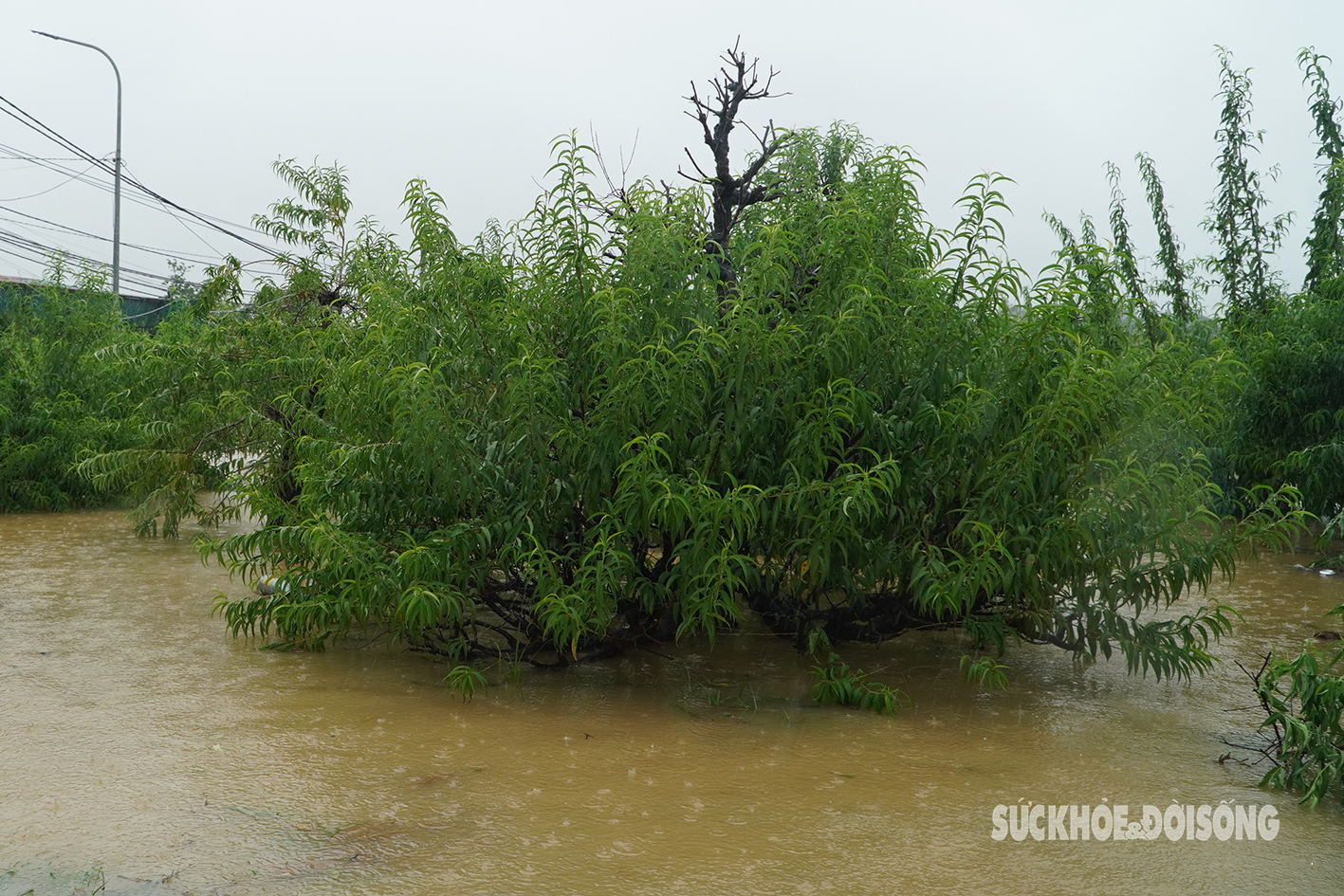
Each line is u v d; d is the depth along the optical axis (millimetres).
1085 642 6039
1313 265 12906
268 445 9492
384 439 6023
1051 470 5352
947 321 5613
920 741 4852
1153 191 15195
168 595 7949
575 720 5090
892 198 5910
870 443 5535
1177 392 5707
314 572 6188
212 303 10883
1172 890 3367
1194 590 8727
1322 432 11164
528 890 3283
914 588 5520
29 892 3219
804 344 5617
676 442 5457
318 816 3840
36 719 4922
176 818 3799
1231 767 4539
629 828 3781
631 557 5395
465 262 6148
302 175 11547
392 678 5777
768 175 8055
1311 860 3596
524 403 5383
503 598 6309
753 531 5465
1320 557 10398
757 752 4656
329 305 10594
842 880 3396
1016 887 3367
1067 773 4441
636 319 5520
